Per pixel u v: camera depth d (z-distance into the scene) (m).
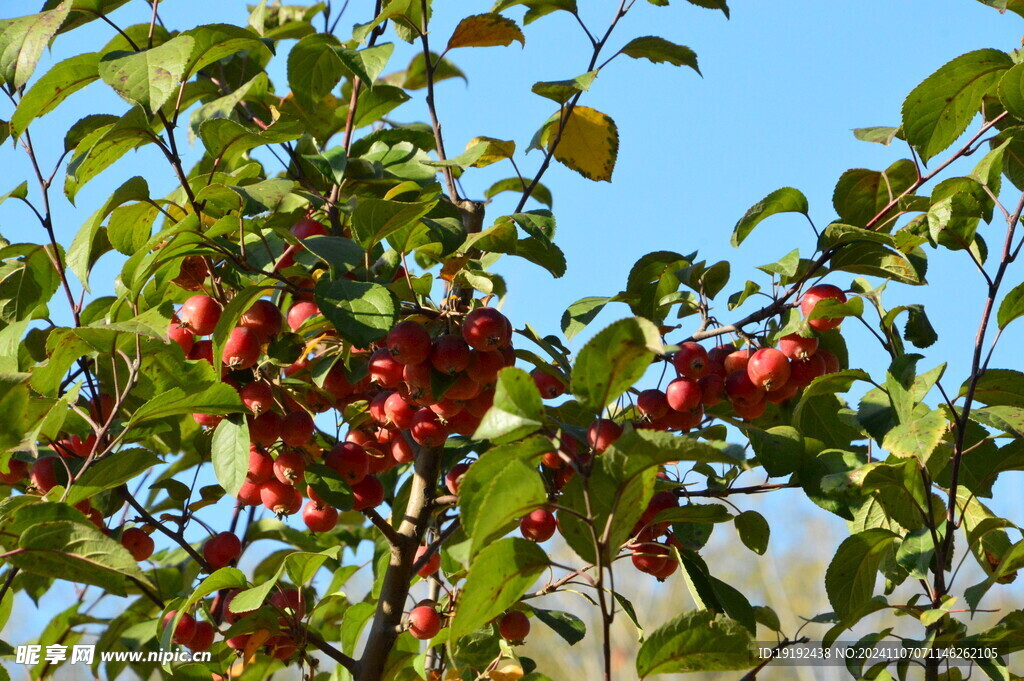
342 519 4.41
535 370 3.27
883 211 3.42
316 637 3.12
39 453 3.31
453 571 3.50
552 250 3.41
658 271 3.65
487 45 3.90
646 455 2.14
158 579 3.80
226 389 2.83
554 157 4.11
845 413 3.57
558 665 11.53
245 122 4.18
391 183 3.99
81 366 3.35
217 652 3.70
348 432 3.40
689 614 2.42
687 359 3.07
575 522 2.38
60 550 2.65
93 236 3.09
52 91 3.38
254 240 3.36
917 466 2.99
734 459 2.08
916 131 3.31
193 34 3.27
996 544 3.45
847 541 3.16
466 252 3.29
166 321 2.85
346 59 3.35
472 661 3.63
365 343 2.60
